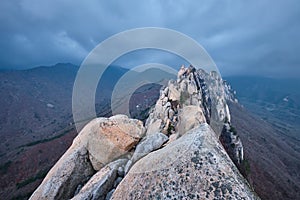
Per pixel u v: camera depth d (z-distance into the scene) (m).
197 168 5.21
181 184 5.04
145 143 9.02
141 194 5.29
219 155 5.51
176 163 5.48
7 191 59.53
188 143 5.91
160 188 5.16
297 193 59.25
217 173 5.05
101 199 7.82
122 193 5.73
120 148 9.53
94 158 10.01
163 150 6.25
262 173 61.12
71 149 11.13
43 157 72.44
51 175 10.17
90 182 8.58
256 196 4.85
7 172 68.06
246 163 39.12
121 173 8.53
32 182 60.12
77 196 8.00
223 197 4.63
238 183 4.89
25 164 70.88
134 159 8.71
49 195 9.45
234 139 37.75
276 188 56.75
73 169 9.98
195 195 4.77
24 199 53.69
